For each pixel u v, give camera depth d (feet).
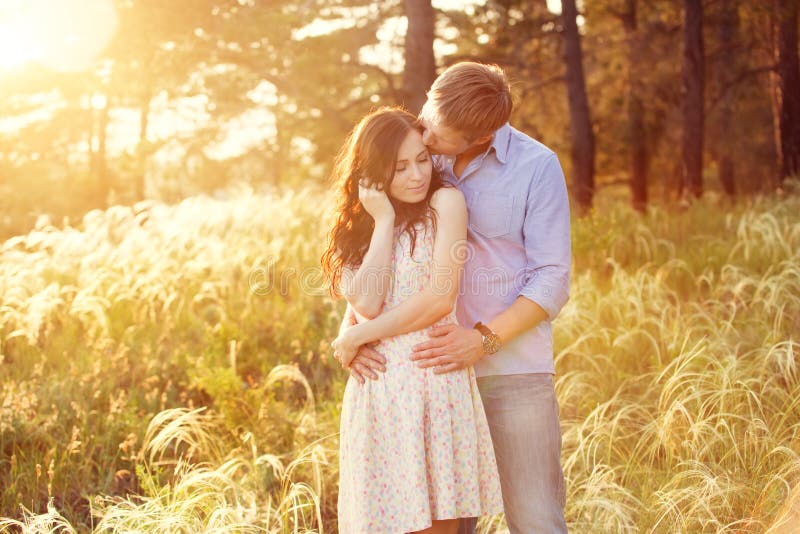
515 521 8.48
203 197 30.25
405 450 7.93
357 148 8.15
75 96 70.08
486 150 8.32
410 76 32.14
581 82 42.98
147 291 19.47
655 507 10.81
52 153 83.15
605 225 25.82
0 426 13.03
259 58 35.60
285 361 17.44
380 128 7.95
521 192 8.26
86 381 15.34
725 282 18.97
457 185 8.51
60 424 13.91
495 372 8.47
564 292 8.25
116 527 10.12
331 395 16.12
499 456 8.54
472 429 8.04
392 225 8.09
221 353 17.39
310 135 45.83
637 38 53.06
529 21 47.03
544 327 8.54
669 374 14.25
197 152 57.11
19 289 18.80
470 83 7.72
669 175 70.03
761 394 12.35
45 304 17.69
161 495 11.36
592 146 42.88
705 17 51.70
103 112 76.07
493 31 46.85
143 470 12.40
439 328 8.05
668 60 52.19
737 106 55.83
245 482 12.15
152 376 15.84
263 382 16.19
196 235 24.43
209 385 14.34
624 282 18.74
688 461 11.01
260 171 71.67
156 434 13.70
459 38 48.37
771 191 38.45
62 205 75.05
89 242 24.02
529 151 8.33
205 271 22.77
